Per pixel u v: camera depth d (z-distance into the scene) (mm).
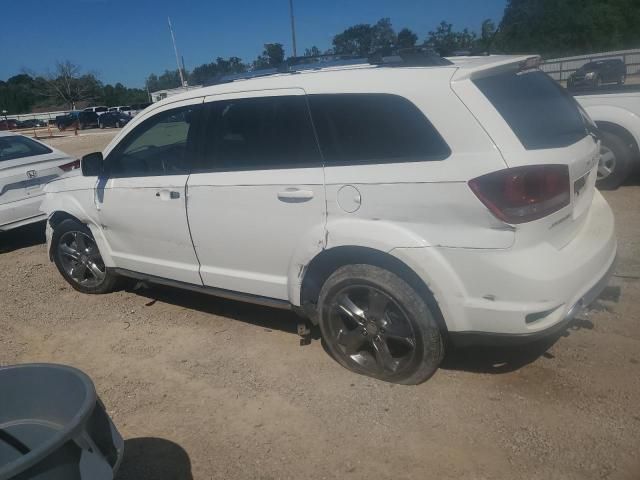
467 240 2896
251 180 3602
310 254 3410
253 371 3756
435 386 3354
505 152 2822
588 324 3787
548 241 2963
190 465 2953
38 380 2133
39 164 7207
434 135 2986
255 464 2906
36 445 2148
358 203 3172
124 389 3730
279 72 4051
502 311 2898
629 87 6672
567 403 3080
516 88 3209
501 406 3117
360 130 3225
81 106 97812
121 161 4539
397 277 3174
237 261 3877
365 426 3082
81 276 5359
